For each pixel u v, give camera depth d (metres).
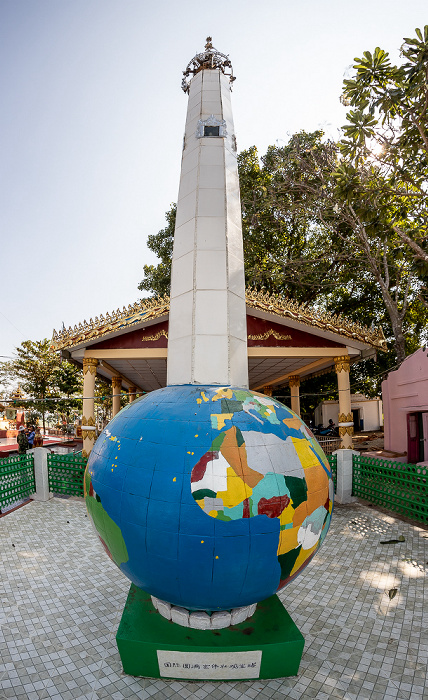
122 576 6.36
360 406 30.92
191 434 3.44
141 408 4.01
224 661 3.83
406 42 7.81
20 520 9.09
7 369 33.69
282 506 3.29
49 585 6.04
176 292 5.15
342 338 11.73
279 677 3.95
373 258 16.73
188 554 3.16
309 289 21.80
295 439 3.78
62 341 11.23
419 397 13.08
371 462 10.02
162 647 3.82
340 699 3.70
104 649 4.50
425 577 6.19
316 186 18.52
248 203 21.20
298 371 16.14
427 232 10.55
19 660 4.31
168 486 3.23
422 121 8.86
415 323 20.33
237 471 3.24
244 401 3.87
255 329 11.98
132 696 3.76
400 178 10.74
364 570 6.45
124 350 11.77
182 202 5.65
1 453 19.39
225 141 5.88
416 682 3.93
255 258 20.52
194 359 4.59
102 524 3.67
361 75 8.71
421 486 8.61
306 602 5.47
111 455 3.74
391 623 4.95
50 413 41.62
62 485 10.93
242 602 3.49
